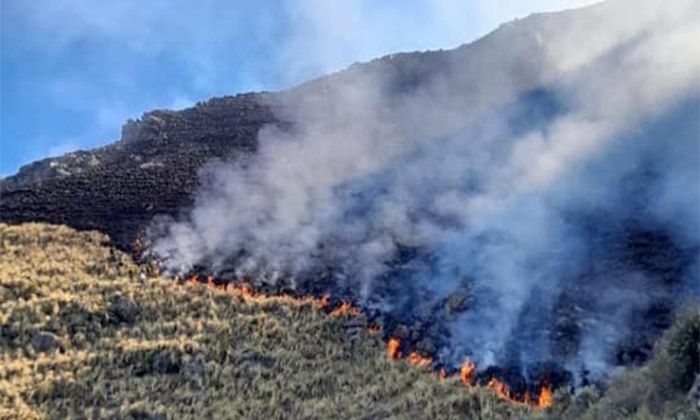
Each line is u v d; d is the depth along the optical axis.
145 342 24.19
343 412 19.53
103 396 20.89
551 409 16.22
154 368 22.70
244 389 21.55
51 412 19.91
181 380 22.06
